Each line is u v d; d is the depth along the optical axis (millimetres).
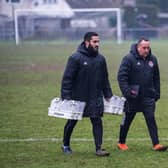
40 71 78562
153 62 29719
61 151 30234
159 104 47469
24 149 30859
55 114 28094
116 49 131250
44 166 27188
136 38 193750
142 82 29469
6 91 56406
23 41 179250
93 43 28469
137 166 26984
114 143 32094
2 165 27516
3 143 32469
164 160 28047
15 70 80750
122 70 29469
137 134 34531
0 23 188875
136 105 29688
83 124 38031
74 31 187750
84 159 28406
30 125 38188
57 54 116625
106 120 39719
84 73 28469
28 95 53406
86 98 28562
